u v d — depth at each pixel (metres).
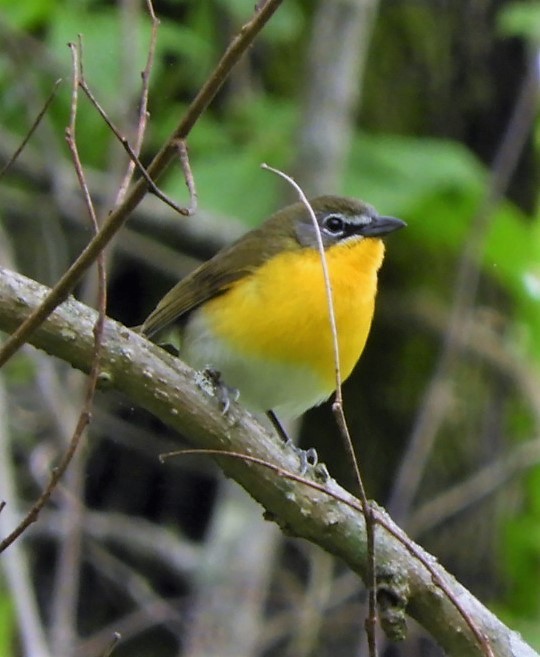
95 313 5.85
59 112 12.08
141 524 12.23
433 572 5.53
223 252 8.75
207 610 11.04
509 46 14.30
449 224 12.31
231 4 11.70
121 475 13.01
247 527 11.34
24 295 5.70
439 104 14.24
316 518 6.14
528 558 13.34
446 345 11.67
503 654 6.11
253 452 6.11
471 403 13.37
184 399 6.01
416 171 11.69
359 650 11.60
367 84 14.07
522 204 14.50
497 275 13.10
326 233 8.62
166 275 13.09
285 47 13.71
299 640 11.56
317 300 8.21
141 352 5.93
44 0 11.73
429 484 13.21
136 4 10.75
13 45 11.49
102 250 5.30
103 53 11.33
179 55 12.13
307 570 12.59
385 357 13.52
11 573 9.75
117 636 5.69
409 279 13.63
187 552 11.83
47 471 11.00
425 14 14.24
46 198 12.24
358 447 13.44
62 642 9.81
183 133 5.36
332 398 13.30
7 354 5.34
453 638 6.14
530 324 13.88
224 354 8.37
